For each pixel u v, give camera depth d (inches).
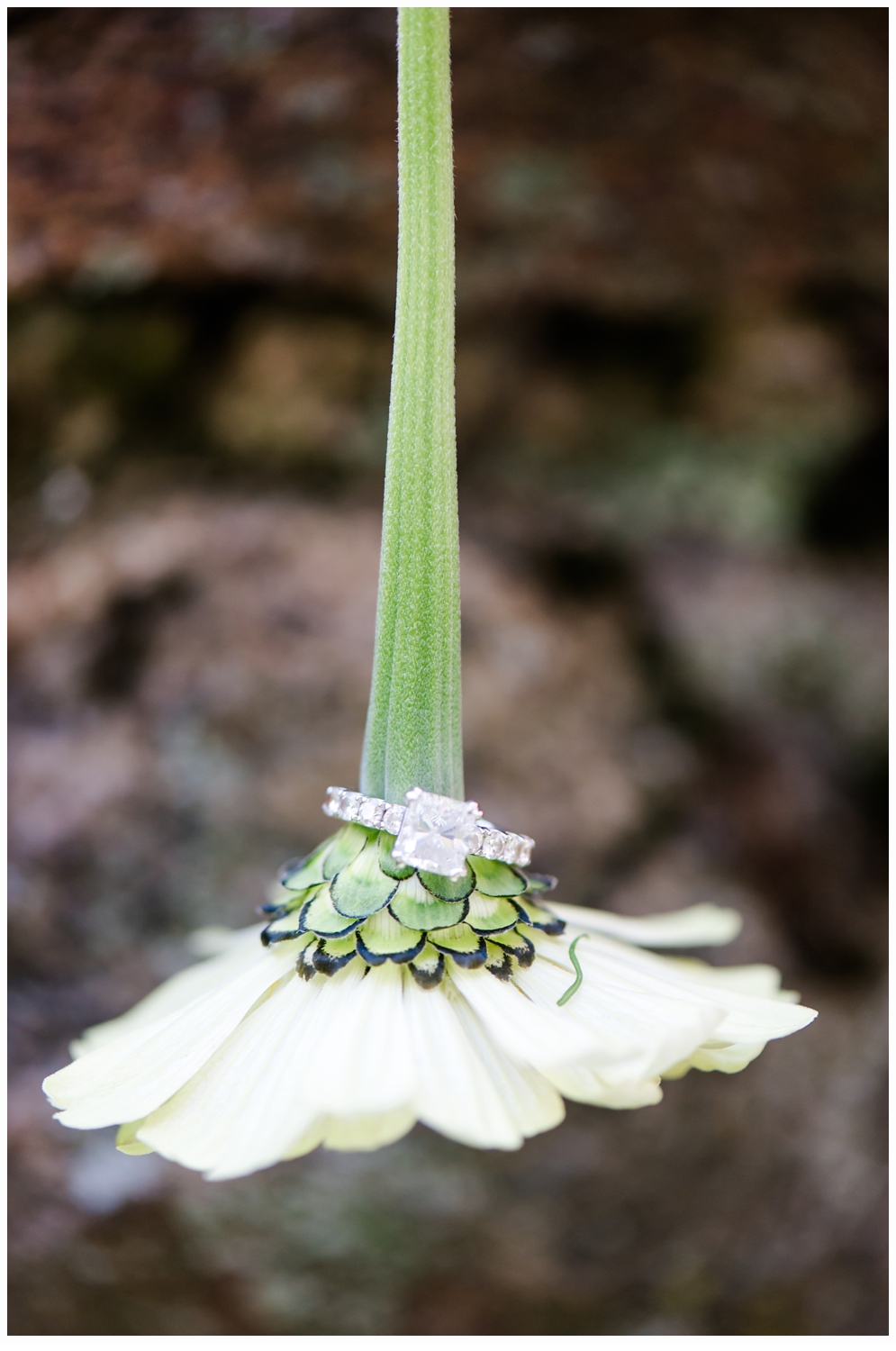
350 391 21.0
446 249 9.2
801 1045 18.2
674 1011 9.3
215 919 16.8
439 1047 9.0
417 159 9.2
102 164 15.7
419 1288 16.3
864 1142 17.9
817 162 18.0
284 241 17.4
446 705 9.3
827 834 20.2
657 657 21.4
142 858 17.1
